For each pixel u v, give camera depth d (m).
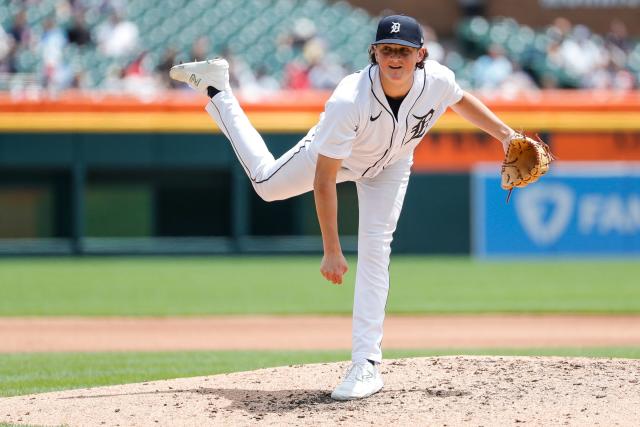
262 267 56.00
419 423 16.52
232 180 58.19
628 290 47.06
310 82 62.59
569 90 67.56
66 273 53.06
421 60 17.28
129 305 42.19
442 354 28.50
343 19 73.88
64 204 57.72
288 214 59.41
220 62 19.66
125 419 17.34
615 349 29.92
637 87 68.75
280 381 20.39
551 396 18.08
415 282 50.03
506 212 59.62
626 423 16.27
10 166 56.44
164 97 57.12
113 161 57.00
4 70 61.41
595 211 59.88
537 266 56.91
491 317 39.03
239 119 19.66
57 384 23.28
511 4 78.12
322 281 50.53
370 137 17.52
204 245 58.97
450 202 59.38
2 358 28.64
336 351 30.38
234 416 17.34
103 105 56.75
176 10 71.69
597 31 78.19
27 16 68.88
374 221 18.59
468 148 59.09
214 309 41.16
